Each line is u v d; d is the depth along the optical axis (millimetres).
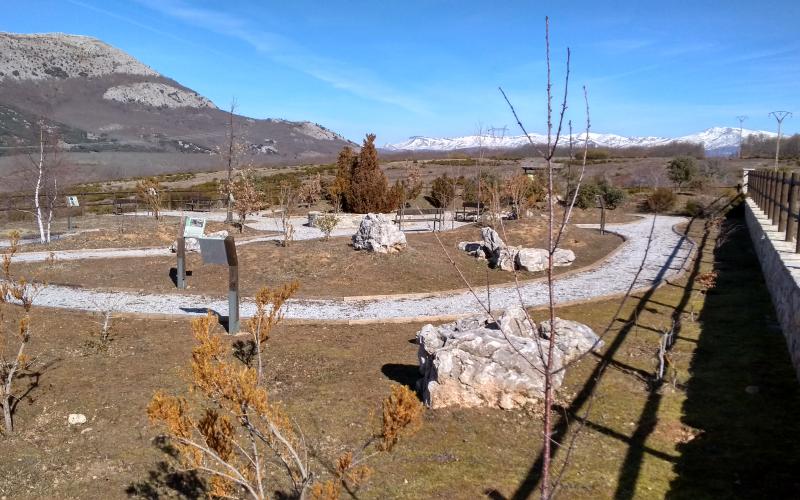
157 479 5219
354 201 28891
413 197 34750
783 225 13391
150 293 13141
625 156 62281
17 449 5832
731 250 16766
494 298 12203
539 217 21641
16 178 35062
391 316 10805
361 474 4324
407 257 15297
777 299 9508
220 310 11453
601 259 16344
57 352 8586
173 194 36438
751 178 24547
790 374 6867
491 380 6215
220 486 3771
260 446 5555
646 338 8555
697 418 5848
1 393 6305
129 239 19938
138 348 8805
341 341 9133
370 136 28766
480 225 21484
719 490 4535
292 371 7730
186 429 3504
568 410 6156
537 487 4711
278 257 15547
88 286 13805
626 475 4840
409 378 7363
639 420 5879
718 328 8906
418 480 4895
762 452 5074
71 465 5500
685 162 37406
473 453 5332
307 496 4625
